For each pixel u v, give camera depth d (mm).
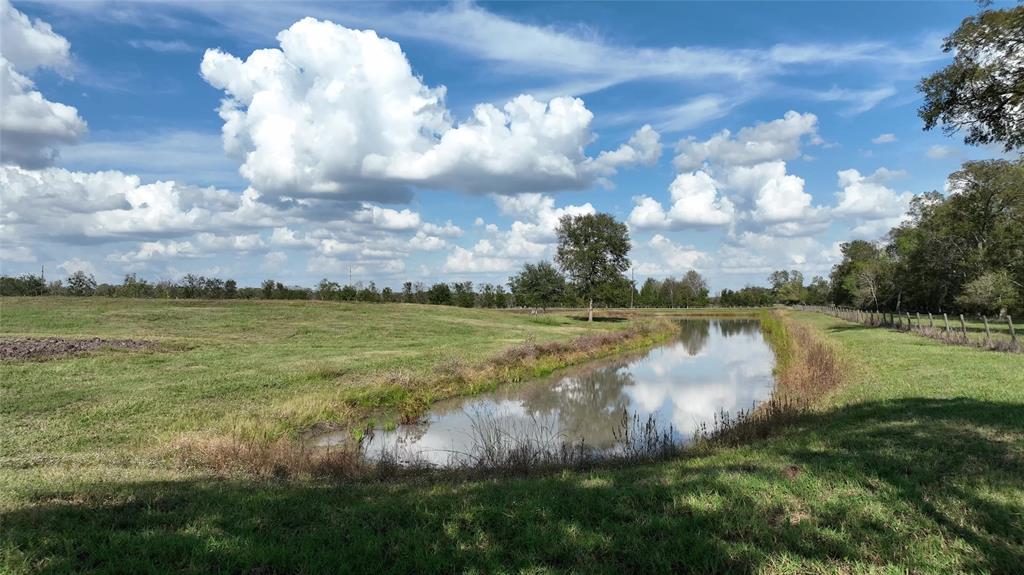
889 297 73062
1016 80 13438
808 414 11906
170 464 9484
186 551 4945
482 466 9617
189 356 22484
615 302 67062
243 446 10375
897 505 5758
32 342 21328
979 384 13273
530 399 20766
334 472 9180
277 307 48969
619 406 19406
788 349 29766
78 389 15453
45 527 5422
